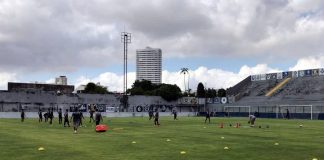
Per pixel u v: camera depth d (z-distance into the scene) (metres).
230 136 33.72
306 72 129.50
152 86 174.88
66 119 49.00
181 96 138.75
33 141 28.69
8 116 91.62
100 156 20.50
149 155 20.89
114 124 55.47
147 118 84.19
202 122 63.59
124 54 121.19
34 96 115.25
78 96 122.12
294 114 97.81
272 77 137.50
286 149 23.73
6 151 22.50
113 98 128.38
